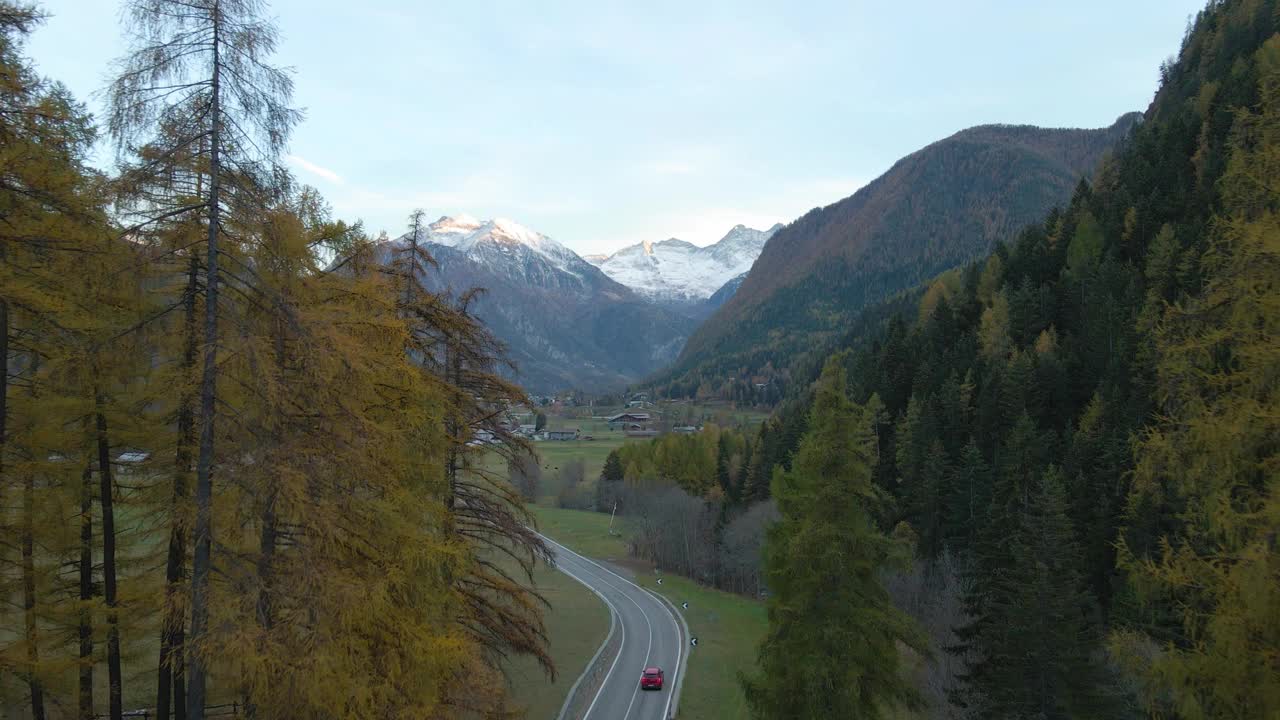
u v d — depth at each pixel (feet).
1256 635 35.17
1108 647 43.86
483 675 49.78
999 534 135.64
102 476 51.49
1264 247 35.22
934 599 135.13
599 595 214.07
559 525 323.98
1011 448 170.50
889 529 180.55
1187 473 39.50
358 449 40.32
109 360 39.01
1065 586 77.20
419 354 59.98
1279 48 258.98
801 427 252.21
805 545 62.64
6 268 40.60
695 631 179.01
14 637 75.05
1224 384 38.11
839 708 60.08
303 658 35.88
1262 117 38.37
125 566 53.62
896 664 64.49
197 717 36.83
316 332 38.42
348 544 42.57
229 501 38.58
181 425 42.14
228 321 38.83
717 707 124.98
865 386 268.62
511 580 64.18
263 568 39.45
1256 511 35.78
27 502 48.78
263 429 38.22
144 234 37.68
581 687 126.72
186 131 36.70
